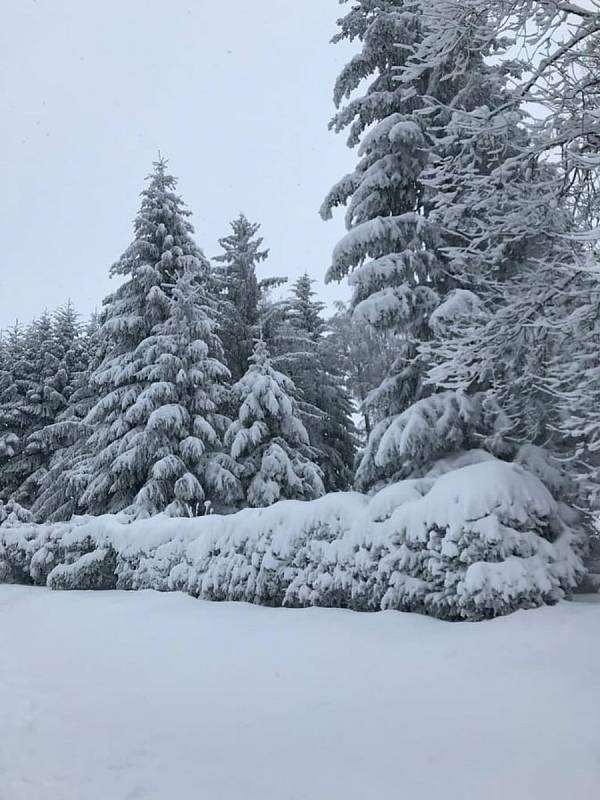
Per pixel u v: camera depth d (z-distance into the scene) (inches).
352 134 584.7
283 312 1214.3
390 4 573.6
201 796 143.2
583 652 231.9
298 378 1155.3
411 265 510.9
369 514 370.3
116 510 834.8
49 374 1462.8
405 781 146.3
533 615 281.4
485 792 138.7
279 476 844.6
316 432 1146.0
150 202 970.1
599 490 347.9
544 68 350.3
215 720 196.1
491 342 378.0
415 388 544.4
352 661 256.2
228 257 1194.6
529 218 379.6
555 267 360.5
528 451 416.2
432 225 511.5
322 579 377.4
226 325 1096.8
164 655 291.3
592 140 363.9
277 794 142.6
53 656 302.0
